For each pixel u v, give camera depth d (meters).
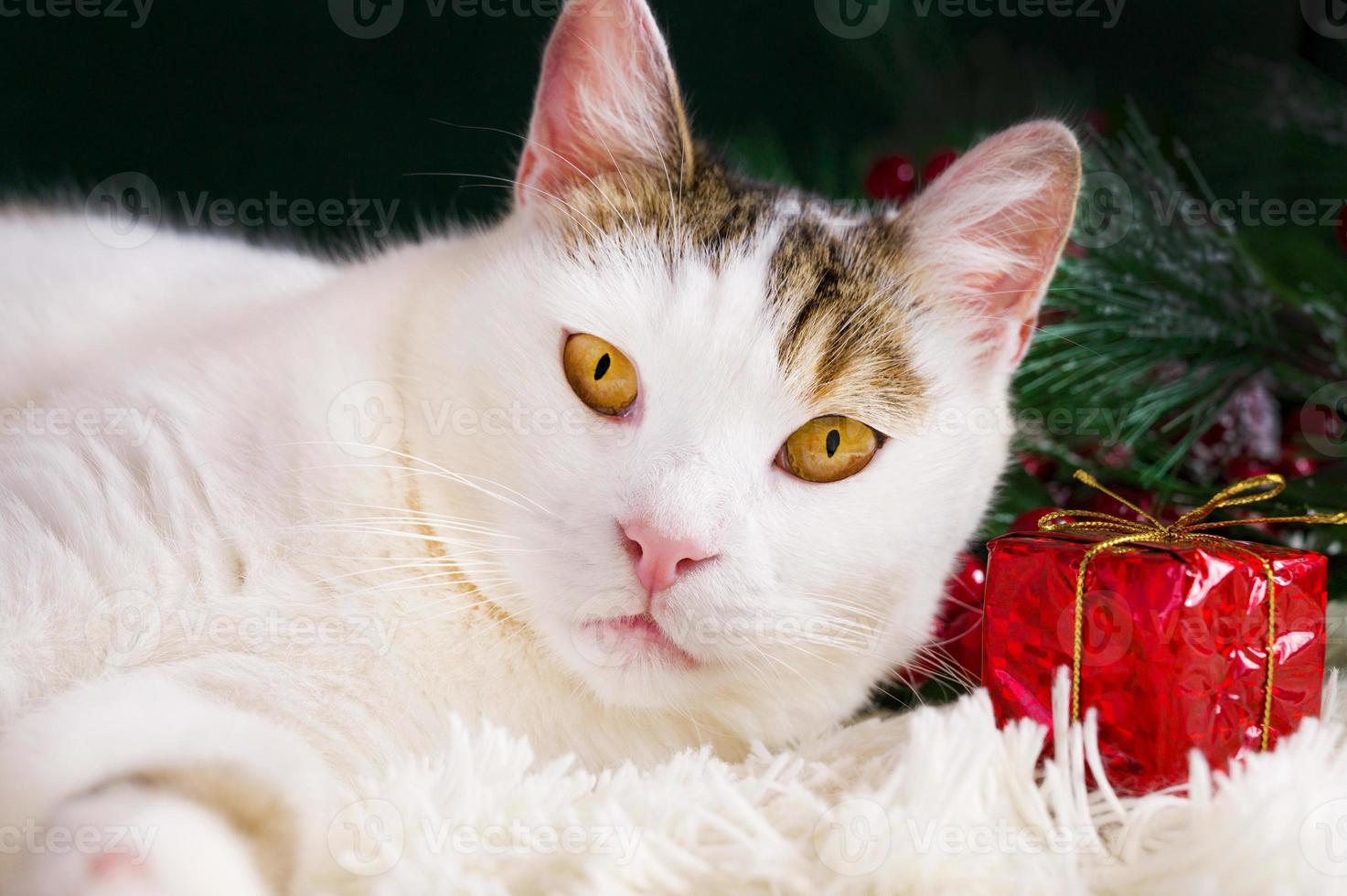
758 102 0.69
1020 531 0.39
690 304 0.38
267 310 0.41
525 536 0.37
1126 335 0.46
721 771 0.36
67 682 0.35
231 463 0.37
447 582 0.37
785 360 0.38
